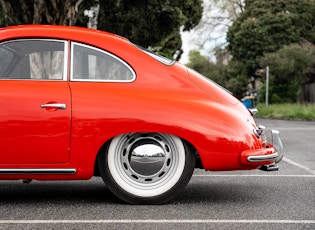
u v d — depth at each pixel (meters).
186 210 5.24
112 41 5.60
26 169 5.25
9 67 5.45
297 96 44.25
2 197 5.95
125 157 5.40
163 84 5.51
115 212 5.14
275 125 21.50
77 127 5.27
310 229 4.53
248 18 50.47
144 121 5.27
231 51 53.44
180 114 5.33
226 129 5.40
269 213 5.13
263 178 7.40
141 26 24.39
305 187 6.64
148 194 5.42
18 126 5.23
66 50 5.51
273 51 49.75
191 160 5.43
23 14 17.98
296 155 10.30
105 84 5.45
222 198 5.89
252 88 53.00
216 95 5.61
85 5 21.73
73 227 4.57
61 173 5.29
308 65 43.31
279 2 50.00
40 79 5.43
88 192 6.27
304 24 50.03
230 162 5.40
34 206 5.45
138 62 5.56
